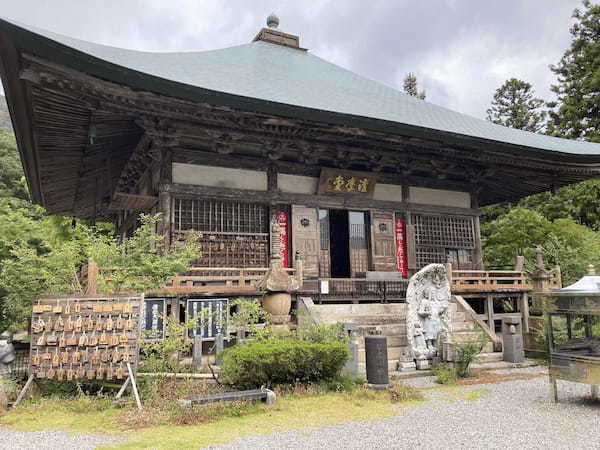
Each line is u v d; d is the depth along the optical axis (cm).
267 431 634
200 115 1180
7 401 757
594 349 785
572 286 828
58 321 783
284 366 834
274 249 1133
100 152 1484
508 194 2170
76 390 825
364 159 1619
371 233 1602
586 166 1708
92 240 1085
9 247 1373
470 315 1342
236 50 1877
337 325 984
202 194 1345
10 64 903
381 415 721
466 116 1903
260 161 1460
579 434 618
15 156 4334
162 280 987
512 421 686
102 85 996
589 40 3131
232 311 1170
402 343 1188
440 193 1777
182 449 555
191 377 866
